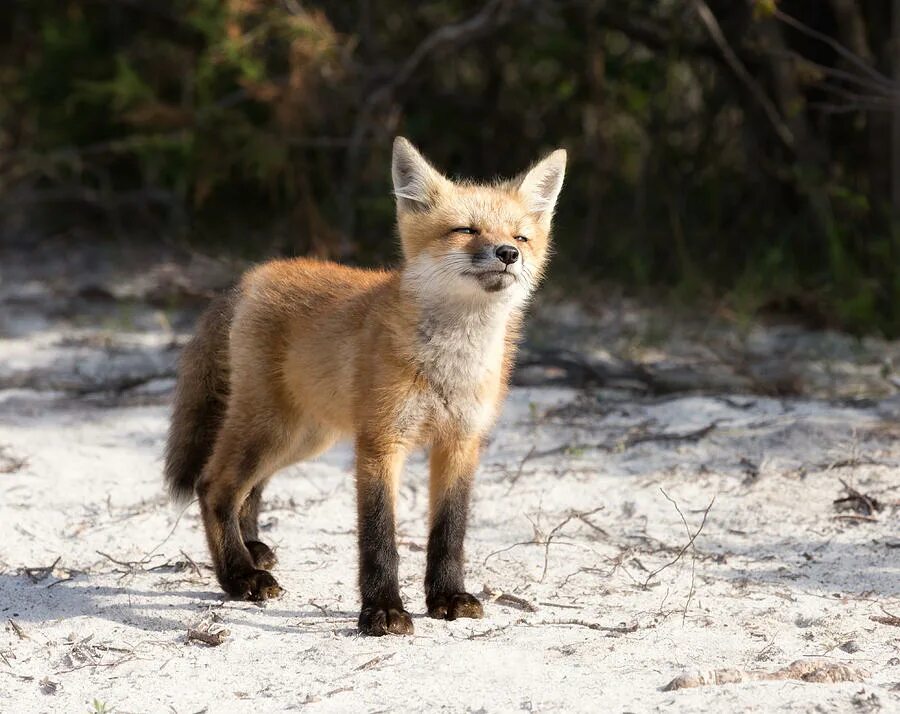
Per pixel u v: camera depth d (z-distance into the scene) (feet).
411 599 27.09
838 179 63.31
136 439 40.86
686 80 77.87
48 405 45.24
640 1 68.54
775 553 29.84
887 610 25.72
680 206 70.95
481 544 30.94
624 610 25.95
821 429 39.34
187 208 79.41
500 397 27.17
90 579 28.45
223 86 72.95
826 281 59.93
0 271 76.43
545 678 21.52
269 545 31.09
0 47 89.66
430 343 25.27
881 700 19.90
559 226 72.64
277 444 28.76
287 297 28.63
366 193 69.26
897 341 54.80
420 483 36.81
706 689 20.61
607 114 72.02
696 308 60.34
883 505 32.60
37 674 22.86
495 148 78.07
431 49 66.23
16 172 83.20
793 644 23.61
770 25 60.29
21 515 32.91
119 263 75.46
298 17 64.95
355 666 22.50
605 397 45.42
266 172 68.44
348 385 26.35
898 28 56.95
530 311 59.36
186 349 31.01
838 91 54.49
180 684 22.07
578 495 34.63
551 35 69.00
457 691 20.99
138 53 79.05
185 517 33.27
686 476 35.86
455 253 25.49
